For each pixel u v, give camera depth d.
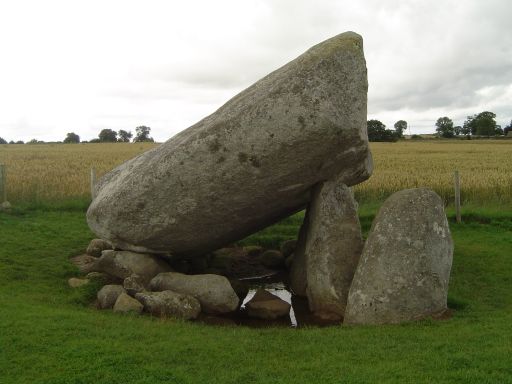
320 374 5.38
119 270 9.25
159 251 9.53
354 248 8.52
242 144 8.28
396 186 19.41
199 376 5.34
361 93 8.49
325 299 8.36
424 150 54.47
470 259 10.77
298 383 5.16
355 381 5.14
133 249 9.45
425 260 7.39
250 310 8.59
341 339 6.54
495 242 12.25
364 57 8.62
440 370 5.34
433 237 7.50
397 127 128.00
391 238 7.53
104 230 9.34
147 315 7.73
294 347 6.27
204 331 6.91
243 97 9.12
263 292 9.07
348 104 8.28
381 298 7.32
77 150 56.16
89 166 29.94
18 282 8.86
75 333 6.32
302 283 9.88
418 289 7.30
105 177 10.32
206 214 8.88
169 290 8.47
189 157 8.52
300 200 9.58
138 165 9.39
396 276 7.33
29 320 6.64
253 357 5.92
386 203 7.94
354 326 7.26
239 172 8.41
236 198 8.70
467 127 124.94
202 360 5.79
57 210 15.74
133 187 8.91
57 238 12.04
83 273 9.69
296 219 14.86
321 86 8.09
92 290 8.74
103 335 6.34
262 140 8.20
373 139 94.06
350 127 8.27
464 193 18.20
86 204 16.14
